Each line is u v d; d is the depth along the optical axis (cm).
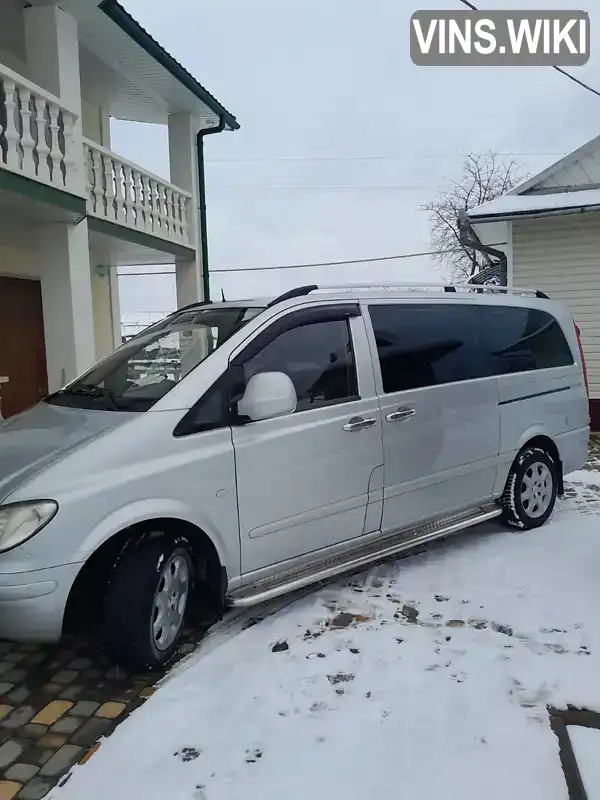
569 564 466
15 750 282
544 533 539
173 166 1128
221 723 290
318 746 272
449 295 502
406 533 458
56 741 289
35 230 775
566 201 1013
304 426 388
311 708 299
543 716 290
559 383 576
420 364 464
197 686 320
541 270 1087
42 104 645
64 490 305
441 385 473
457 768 257
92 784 254
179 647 364
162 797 246
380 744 273
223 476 352
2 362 928
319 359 408
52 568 298
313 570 396
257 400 353
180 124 1123
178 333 415
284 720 291
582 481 724
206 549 355
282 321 398
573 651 346
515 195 1109
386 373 439
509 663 335
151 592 325
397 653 347
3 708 314
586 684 314
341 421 406
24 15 685
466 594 420
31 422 375
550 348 580
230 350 373
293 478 383
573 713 292
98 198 812
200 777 256
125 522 316
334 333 420
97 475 315
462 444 486
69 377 728
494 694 308
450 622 383
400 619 388
